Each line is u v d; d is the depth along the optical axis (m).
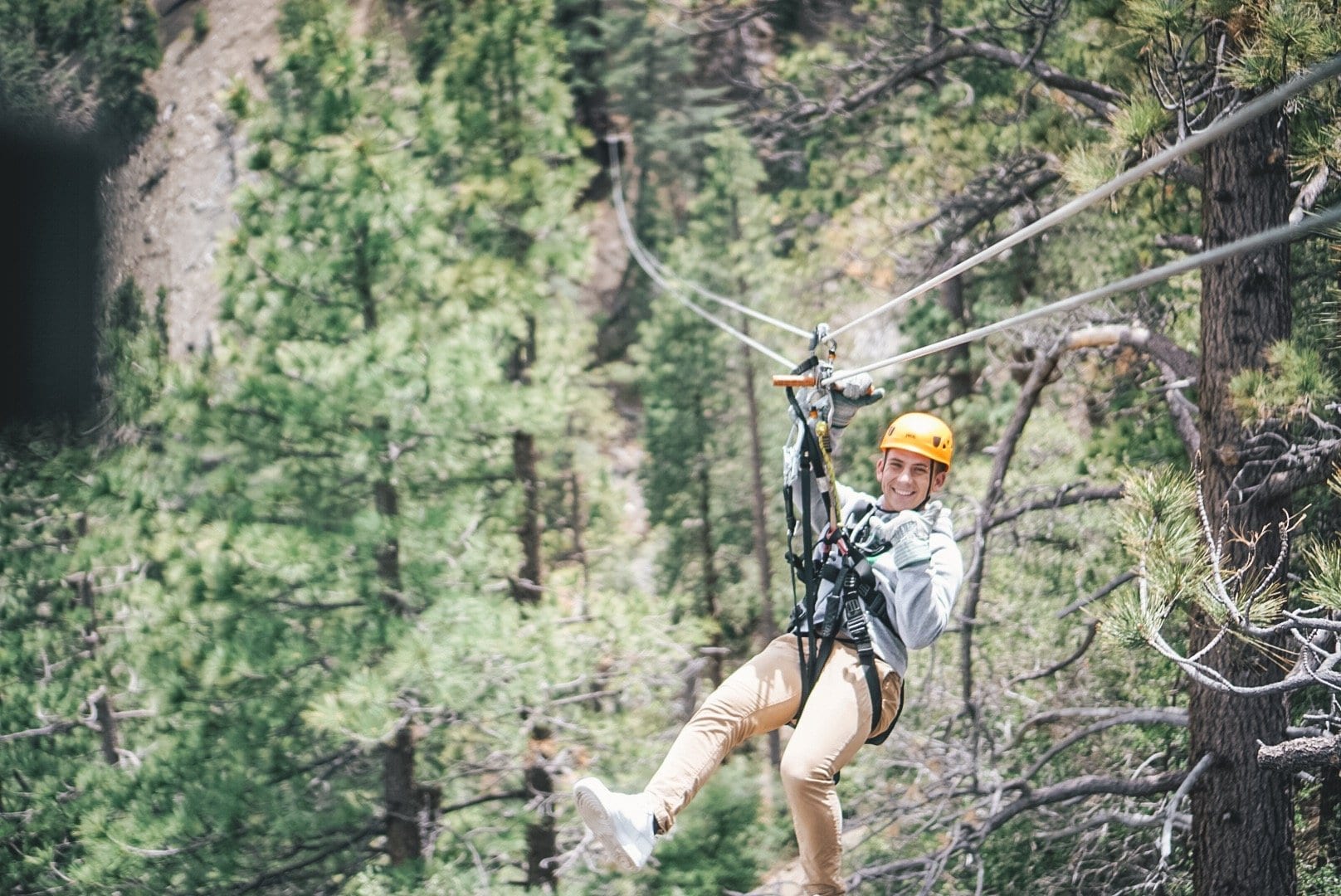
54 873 13.30
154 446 13.45
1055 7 9.84
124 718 14.54
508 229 14.57
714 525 20.72
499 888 12.33
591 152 28.95
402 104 13.53
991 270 14.69
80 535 16.08
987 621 10.85
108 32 22.92
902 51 13.47
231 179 29.38
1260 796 7.54
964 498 11.36
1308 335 7.90
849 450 15.53
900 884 10.80
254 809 12.05
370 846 13.08
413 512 12.43
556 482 21.12
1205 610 5.41
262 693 11.99
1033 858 10.45
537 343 14.54
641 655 12.97
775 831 13.84
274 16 33.47
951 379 15.80
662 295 20.30
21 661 15.55
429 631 11.96
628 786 12.90
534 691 12.01
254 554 11.45
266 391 11.81
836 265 16.91
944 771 10.35
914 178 13.78
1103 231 12.18
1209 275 7.43
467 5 15.21
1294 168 7.11
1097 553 11.45
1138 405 10.59
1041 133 10.67
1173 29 6.61
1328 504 8.22
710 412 20.14
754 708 3.58
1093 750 10.72
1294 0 5.91
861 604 3.63
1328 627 5.24
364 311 12.93
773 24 20.80
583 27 26.50
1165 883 8.86
